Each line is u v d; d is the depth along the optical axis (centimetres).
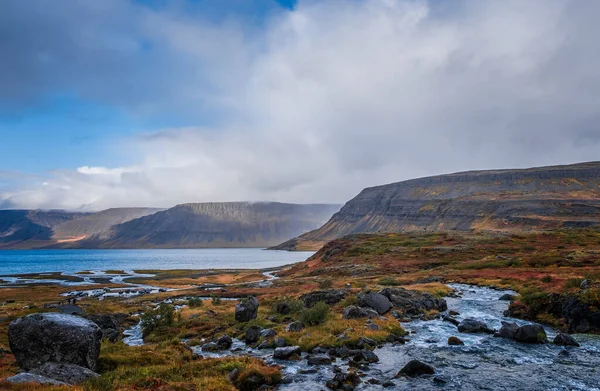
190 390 2083
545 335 3281
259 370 2422
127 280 15850
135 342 4309
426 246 14525
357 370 2569
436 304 4884
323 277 11275
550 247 12212
